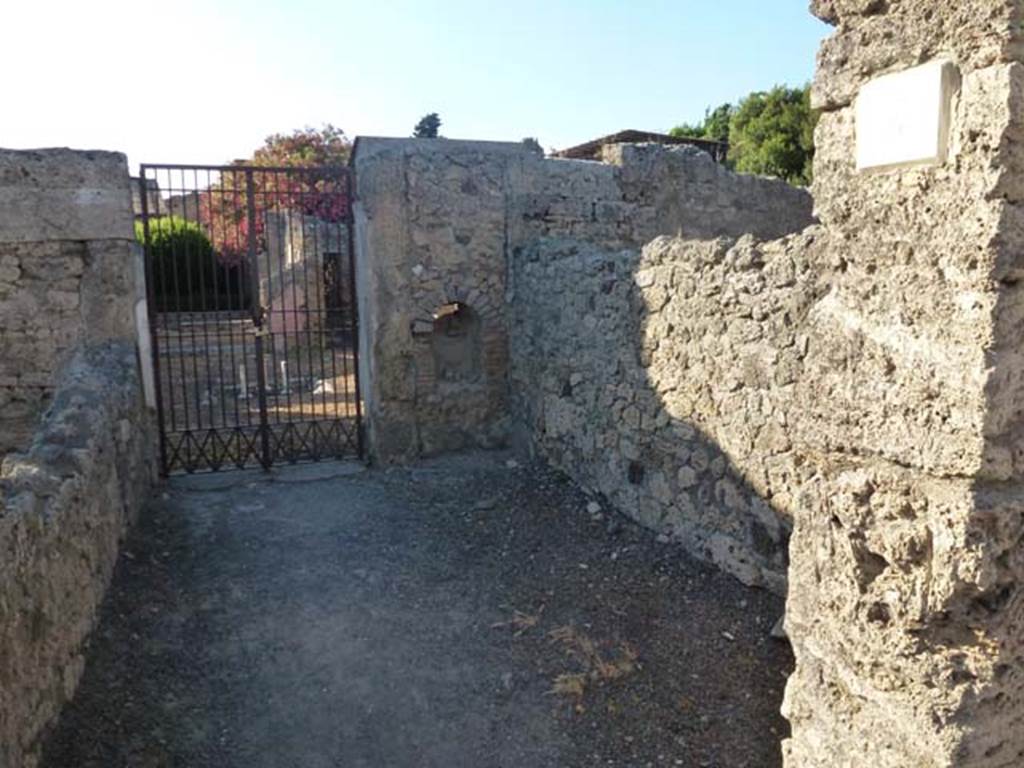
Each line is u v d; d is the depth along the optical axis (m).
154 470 7.17
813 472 2.19
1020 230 1.68
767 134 23.70
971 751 1.83
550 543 6.01
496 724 3.96
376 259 7.68
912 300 1.86
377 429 7.88
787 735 3.78
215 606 5.05
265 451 7.79
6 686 2.83
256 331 7.71
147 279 7.12
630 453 6.13
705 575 5.17
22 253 6.44
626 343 6.08
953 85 1.74
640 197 9.00
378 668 4.43
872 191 1.95
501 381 8.35
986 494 1.76
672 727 3.88
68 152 6.49
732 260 4.84
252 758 3.69
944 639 1.88
